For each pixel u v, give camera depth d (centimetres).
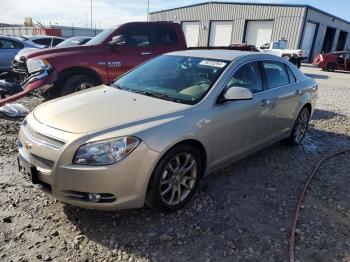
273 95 457
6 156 457
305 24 3158
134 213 337
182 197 348
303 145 591
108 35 726
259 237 314
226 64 407
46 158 292
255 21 3366
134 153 290
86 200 292
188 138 327
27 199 352
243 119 400
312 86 571
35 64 647
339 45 4691
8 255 271
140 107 337
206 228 322
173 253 286
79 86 684
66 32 3189
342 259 292
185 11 3828
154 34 780
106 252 282
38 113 341
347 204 387
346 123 782
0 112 618
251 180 430
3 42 1069
